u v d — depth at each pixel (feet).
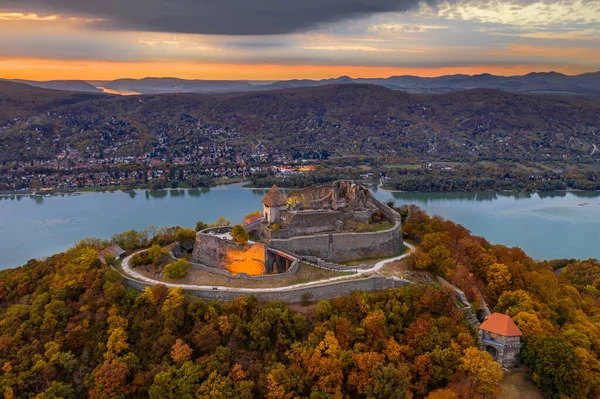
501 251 520.01
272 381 300.20
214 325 341.00
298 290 365.20
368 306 351.87
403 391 293.43
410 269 416.05
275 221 467.93
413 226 545.44
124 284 399.24
